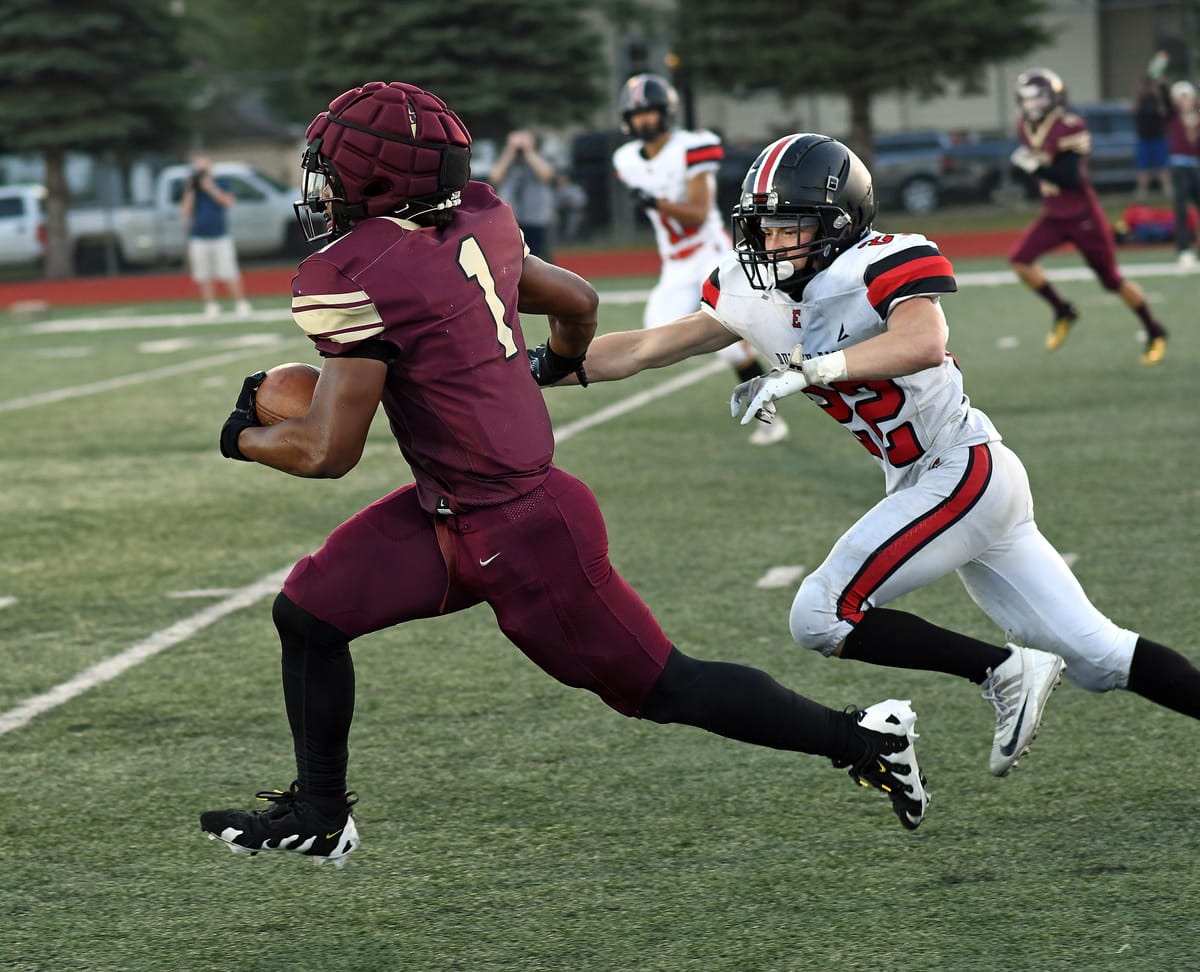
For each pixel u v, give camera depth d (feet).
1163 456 92.22
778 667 58.54
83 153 311.27
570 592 36.94
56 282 303.48
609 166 315.78
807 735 39.09
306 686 38.19
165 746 52.75
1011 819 44.32
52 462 107.04
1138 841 42.39
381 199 35.50
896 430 41.65
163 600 71.10
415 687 58.03
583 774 49.03
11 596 72.43
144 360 169.58
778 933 37.96
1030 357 135.64
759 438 104.37
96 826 46.21
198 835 45.47
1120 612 62.69
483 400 35.88
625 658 37.68
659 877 41.47
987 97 378.12
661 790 47.55
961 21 294.05
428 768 49.90
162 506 91.50
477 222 36.91
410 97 35.27
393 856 43.50
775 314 41.73
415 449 36.60
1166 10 365.40
